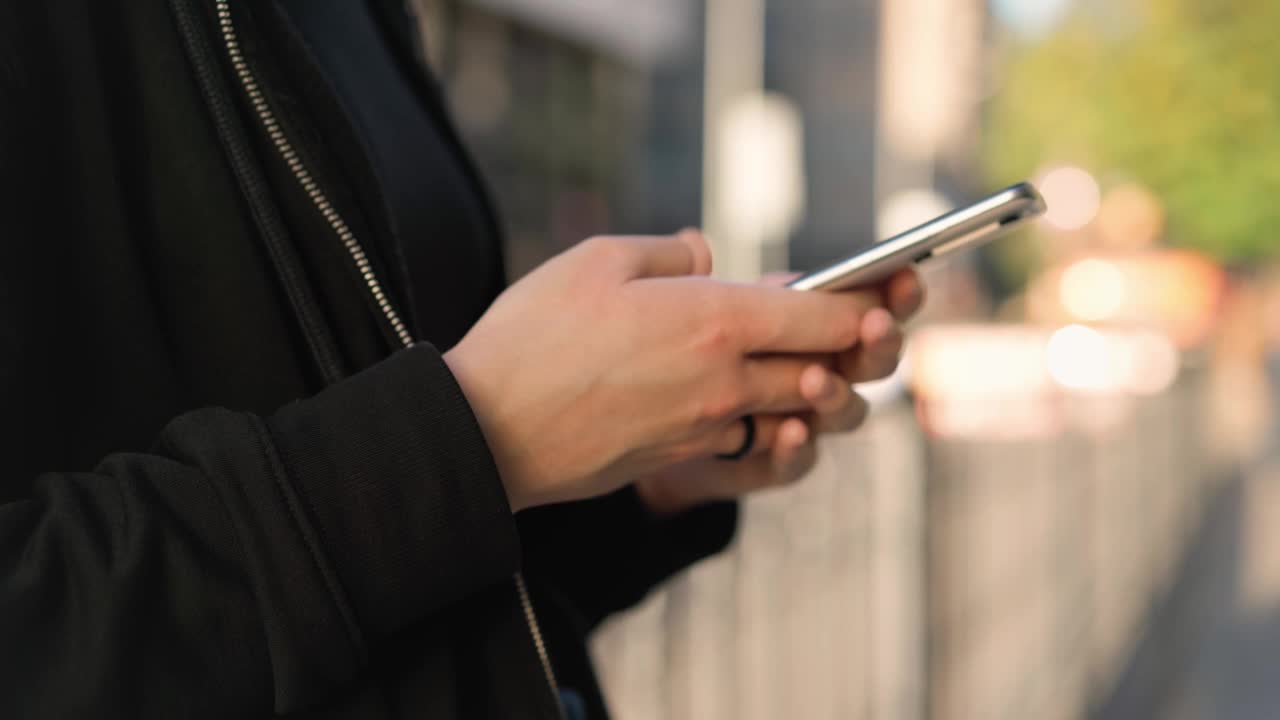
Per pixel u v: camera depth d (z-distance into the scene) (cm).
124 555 56
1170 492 731
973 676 320
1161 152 2750
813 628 238
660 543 99
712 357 68
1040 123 2830
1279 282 2781
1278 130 2662
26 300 63
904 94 2475
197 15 69
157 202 69
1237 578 643
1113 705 433
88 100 67
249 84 71
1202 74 2695
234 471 59
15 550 57
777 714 223
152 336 68
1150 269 1830
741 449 79
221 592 58
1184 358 1008
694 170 1612
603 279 69
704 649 194
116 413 67
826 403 72
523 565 95
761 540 216
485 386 65
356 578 60
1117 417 548
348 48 87
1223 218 2723
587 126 1173
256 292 70
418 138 90
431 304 85
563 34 1073
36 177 64
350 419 61
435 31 878
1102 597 503
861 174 2330
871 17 2316
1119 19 2812
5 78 62
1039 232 2802
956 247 76
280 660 58
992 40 2888
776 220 841
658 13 1201
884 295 79
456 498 62
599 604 101
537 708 72
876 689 276
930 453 287
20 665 55
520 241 1062
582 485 68
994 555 344
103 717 55
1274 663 498
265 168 72
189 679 57
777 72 2253
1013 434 377
